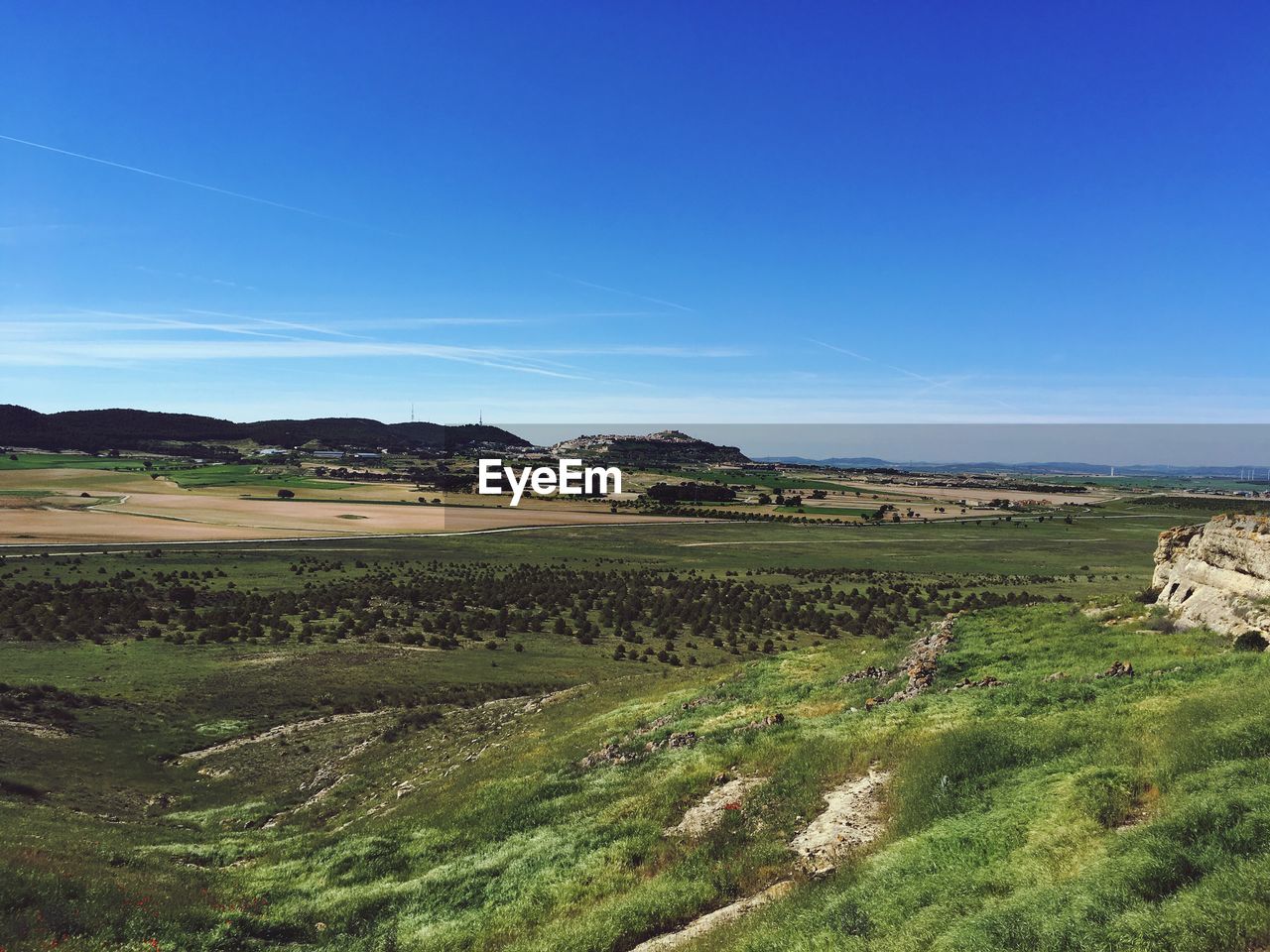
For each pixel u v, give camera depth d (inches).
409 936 516.7
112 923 497.0
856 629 2394.2
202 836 847.1
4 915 459.2
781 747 687.7
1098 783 439.2
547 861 580.7
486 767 903.7
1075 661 795.4
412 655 1907.0
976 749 540.7
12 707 1262.3
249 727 1321.4
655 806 629.9
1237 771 398.3
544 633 2310.5
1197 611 887.1
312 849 756.6
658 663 1964.8
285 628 2154.3
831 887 421.1
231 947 512.4
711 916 447.5
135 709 1359.5
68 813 841.5
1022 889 357.4
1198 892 303.6
